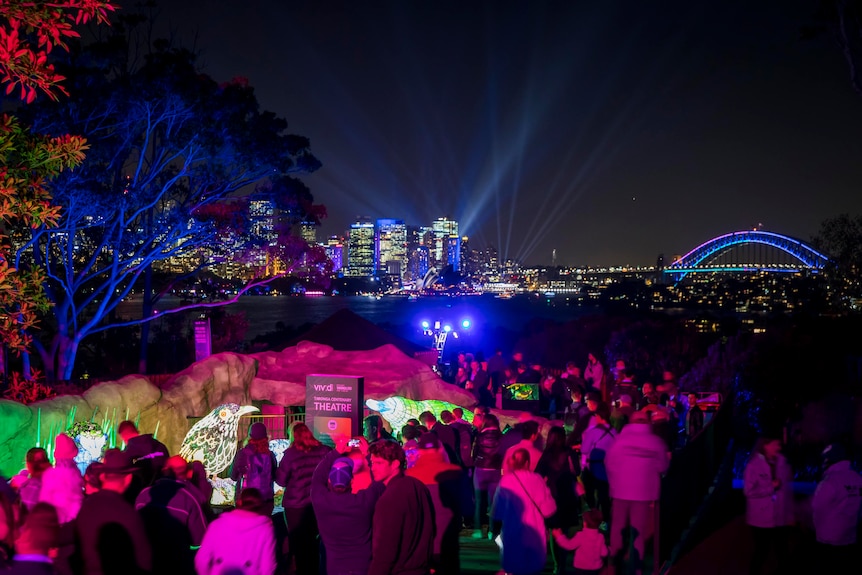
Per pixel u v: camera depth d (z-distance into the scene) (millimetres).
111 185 29719
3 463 10406
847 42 18484
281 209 33938
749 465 8430
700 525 10523
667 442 10898
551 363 49906
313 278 36188
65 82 25562
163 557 6242
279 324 63531
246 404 16609
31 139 12914
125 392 13320
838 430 14305
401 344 26656
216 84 30109
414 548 6156
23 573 4480
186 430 14930
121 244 31078
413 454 9438
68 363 28906
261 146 30609
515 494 7445
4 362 22203
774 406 19406
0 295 13867
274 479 9867
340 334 25844
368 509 6500
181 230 32250
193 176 32312
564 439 9109
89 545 5504
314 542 8328
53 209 12930
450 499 7871
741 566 8695
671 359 41281
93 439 11430
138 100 27688
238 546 5711
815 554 8320
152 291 37094
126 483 5730
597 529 7914
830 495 7938
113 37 27406
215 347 42344
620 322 50719
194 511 6367
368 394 17766
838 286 35750
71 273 29156
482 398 20297
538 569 7395
